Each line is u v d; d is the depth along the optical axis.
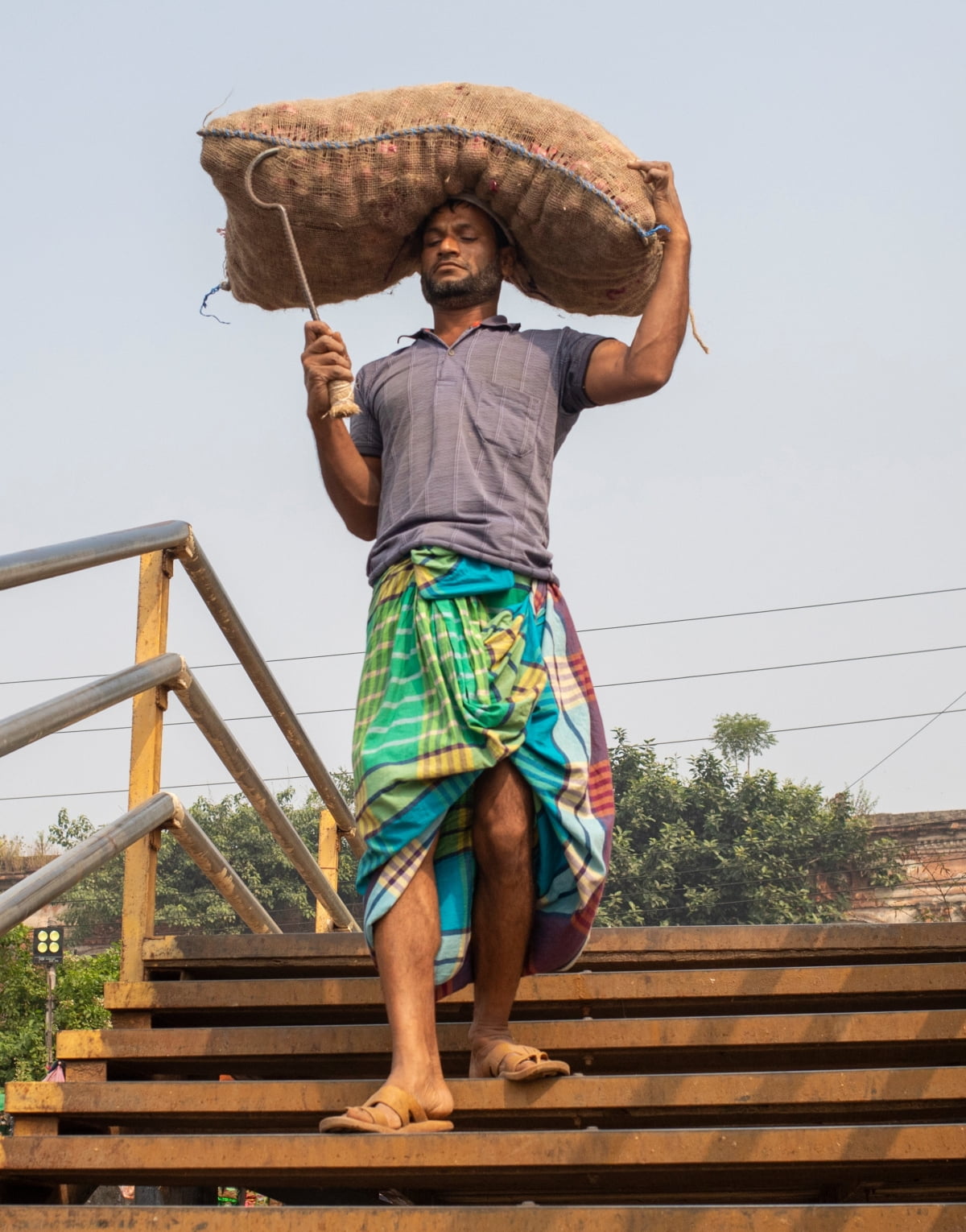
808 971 3.00
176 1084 2.66
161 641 3.44
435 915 2.62
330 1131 2.34
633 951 3.27
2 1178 2.45
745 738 31.95
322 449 2.92
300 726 4.44
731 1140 2.27
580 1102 2.54
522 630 2.71
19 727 2.44
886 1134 2.27
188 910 31.05
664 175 3.01
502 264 3.19
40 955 16.34
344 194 2.99
